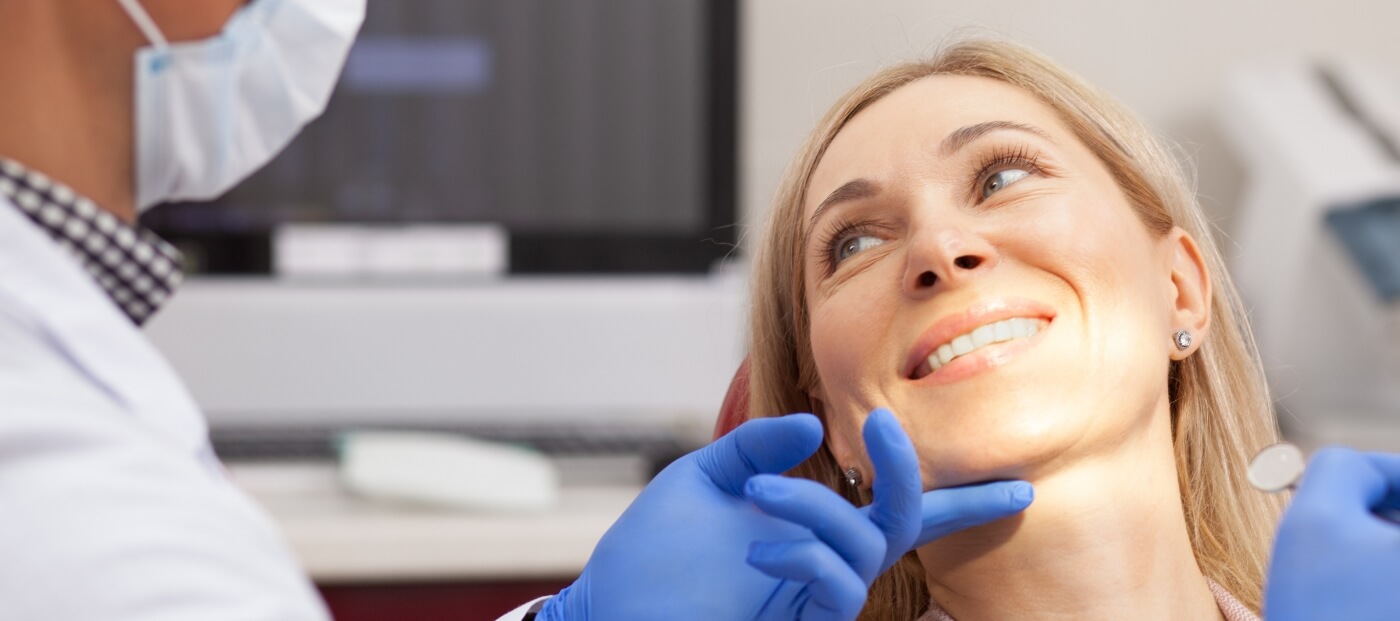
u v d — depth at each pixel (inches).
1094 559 34.9
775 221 43.7
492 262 77.0
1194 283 40.2
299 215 75.4
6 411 19.5
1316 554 28.0
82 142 25.8
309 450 69.4
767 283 44.1
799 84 89.3
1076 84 41.3
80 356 22.2
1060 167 37.6
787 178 43.5
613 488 69.6
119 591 19.1
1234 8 92.0
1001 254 35.9
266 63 28.9
